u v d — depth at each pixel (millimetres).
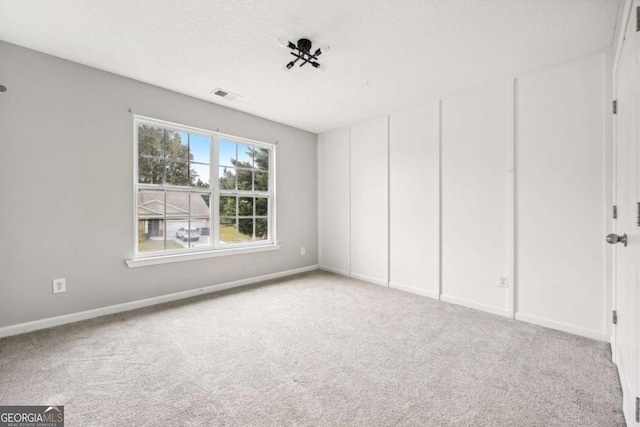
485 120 2793
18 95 2201
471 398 1522
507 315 2648
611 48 2105
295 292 3391
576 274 2295
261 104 3359
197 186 3287
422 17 1827
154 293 2936
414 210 3393
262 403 1476
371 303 3018
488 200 2779
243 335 2260
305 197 4473
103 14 1829
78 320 2484
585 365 1834
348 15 1814
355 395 1545
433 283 3211
